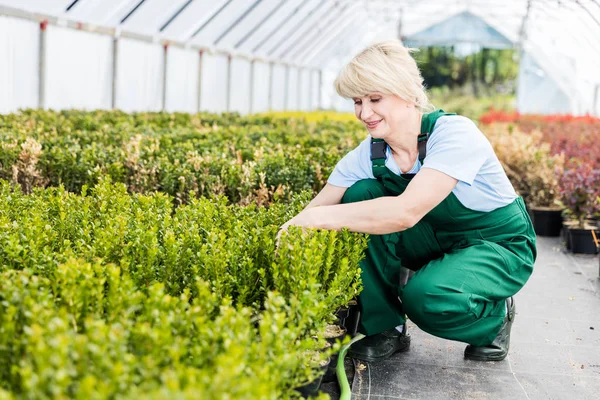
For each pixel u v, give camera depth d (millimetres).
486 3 32844
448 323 3467
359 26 35250
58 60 14391
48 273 2684
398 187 3594
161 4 16438
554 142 13281
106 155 5477
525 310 4996
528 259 3684
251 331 2234
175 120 10492
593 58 25297
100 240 3000
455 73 55312
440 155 3283
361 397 3318
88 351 1891
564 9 23578
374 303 3662
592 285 5793
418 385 3480
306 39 29156
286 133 8352
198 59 21516
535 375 3668
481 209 3547
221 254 2881
